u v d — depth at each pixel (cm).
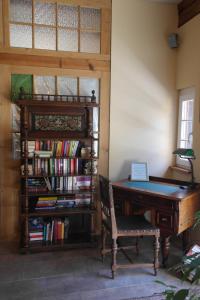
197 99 290
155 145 335
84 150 294
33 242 287
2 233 301
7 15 283
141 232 238
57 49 298
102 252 263
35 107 283
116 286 224
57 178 293
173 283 229
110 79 315
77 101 296
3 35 285
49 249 280
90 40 308
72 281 230
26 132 272
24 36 291
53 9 294
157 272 245
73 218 311
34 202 295
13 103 291
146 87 326
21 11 287
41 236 292
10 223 301
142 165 314
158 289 220
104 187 250
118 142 323
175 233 242
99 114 315
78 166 296
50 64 298
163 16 324
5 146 293
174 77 334
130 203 283
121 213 286
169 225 246
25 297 208
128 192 277
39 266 253
